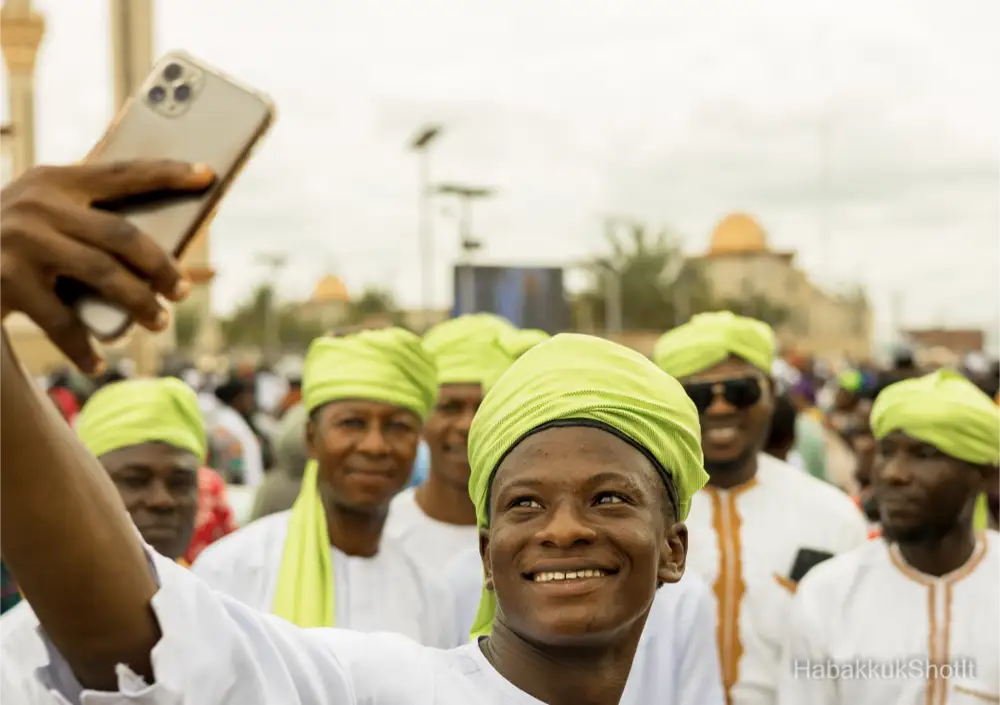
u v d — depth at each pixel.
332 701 1.47
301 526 3.25
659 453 1.67
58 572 1.12
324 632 1.71
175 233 1.01
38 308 0.94
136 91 1.11
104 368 0.97
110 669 1.18
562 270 6.90
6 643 1.40
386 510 3.35
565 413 1.62
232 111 1.08
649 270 66.19
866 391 5.73
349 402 3.24
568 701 1.61
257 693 1.29
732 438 3.93
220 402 9.55
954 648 3.32
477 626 2.56
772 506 3.98
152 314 0.95
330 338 3.41
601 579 1.57
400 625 3.27
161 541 3.23
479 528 1.80
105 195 0.99
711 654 2.90
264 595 3.20
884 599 3.43
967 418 3.30
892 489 3.37
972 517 3.41
